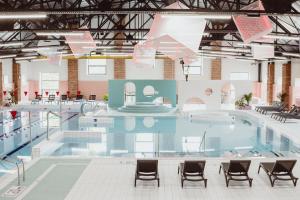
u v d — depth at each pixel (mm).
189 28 8953
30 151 13234
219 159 10938
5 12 8523
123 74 29969
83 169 9906
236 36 15617
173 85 24734
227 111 23391
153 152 12891
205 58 29750
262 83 29547
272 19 13391
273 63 27109
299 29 13648
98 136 15500
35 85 30719
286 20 13625
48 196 7867
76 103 27547
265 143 14594
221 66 29969
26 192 8102
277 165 8508
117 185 8633
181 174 8812
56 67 30359
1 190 8227
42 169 9891
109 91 24859
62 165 10281
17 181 8859
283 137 15625
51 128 17984
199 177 9227
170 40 12703
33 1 10016
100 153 12938
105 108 25438
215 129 17906
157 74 30016
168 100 28875
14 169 10172
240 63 30000
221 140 15273
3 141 14945
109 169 9938
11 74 27312
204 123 19781
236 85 24375
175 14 8547
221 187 8539
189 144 14461
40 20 14586
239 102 24438
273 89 27094
